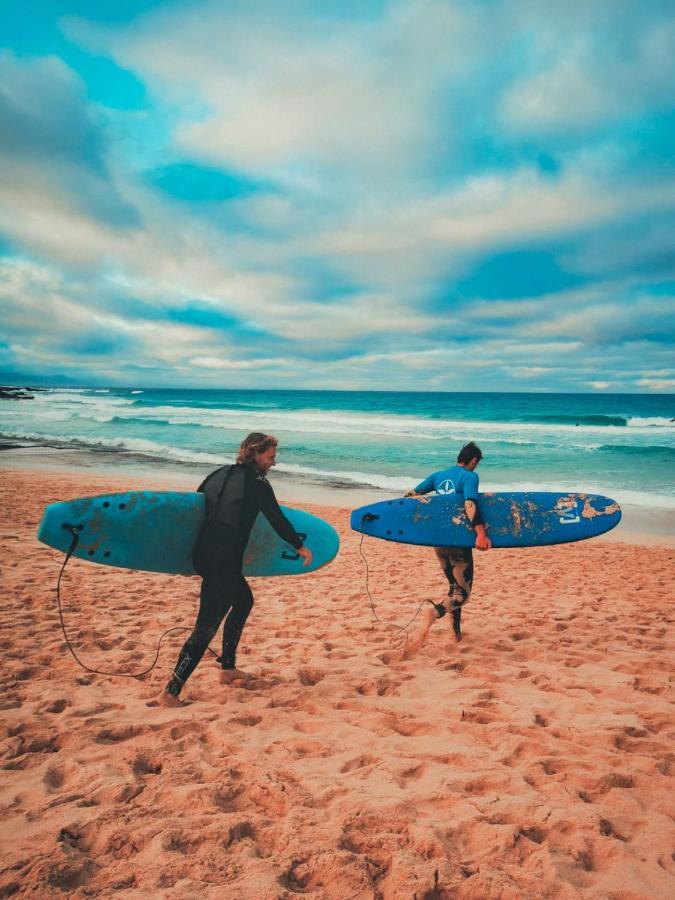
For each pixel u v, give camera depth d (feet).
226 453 70.03
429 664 13.03
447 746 8.86
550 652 13.98
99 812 6.68
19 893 5.31
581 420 130.41
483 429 102.17
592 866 6.12
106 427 99.91
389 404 229.86
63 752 8.28
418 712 10.18
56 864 5.67
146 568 10.93
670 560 27.84
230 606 10.45
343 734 9.25
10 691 10.53
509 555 28.89
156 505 10.85
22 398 205.67
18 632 13.79
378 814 6.75
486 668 12.69
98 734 8.90
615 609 18.45
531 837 6.57
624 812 7.09
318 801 7.15
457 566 14.23
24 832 6.29
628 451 72.18
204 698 10.54
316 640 14.61
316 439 85.97
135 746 8.49
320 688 11.17
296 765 8.11
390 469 60.34
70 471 54.13
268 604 18.16
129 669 11.93
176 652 13.04
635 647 14.61
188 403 214.90
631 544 32.40
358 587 20.71
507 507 15.60
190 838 6.23
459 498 14.34
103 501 10.82
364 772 7.94
